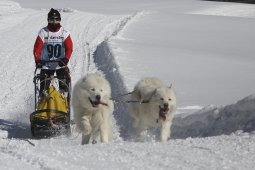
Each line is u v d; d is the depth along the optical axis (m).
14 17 36.56
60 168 6.52
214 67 19.44
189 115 11.29
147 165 7.01
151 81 11.23
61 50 12.60
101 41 28.33
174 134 11.20
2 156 7.35
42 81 12.02
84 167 6.73
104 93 10.04
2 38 28.47
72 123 12.35
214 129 10.40
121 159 7.36
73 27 32.97
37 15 38.72
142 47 24.38
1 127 12.51
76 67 20.83
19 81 18.47
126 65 19.02
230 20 40.09
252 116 9.90
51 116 11.08
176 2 64.06
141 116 10.91
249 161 7.22
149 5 59.44
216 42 27.98
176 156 7.55
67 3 60.91
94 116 10.21
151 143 8.78
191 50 24.25
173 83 15.95
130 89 14.37
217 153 7.71
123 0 65.75
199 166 6.95
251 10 58.75
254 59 22.03
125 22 35.94
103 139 10.21
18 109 14.93
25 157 7.18
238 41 28.53
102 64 21.09
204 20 39.31
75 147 8.52
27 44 26.64
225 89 15.23
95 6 57.06
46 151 7.88
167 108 10.16
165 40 28.17
